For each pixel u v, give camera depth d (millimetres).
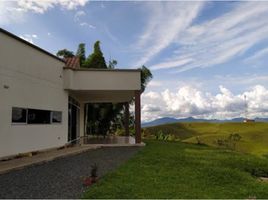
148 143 20016
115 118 32062
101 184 7070
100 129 30578
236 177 8828
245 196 6742
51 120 15125
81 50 30219
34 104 13516
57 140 15641
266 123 83875
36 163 10023
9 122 11727
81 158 11789
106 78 17109
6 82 11578
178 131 77625
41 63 14188
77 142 18844
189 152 14914
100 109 30141
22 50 12664
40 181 7406
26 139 12891
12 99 11930
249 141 54656
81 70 16984
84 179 7406
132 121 31422
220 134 65625
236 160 12703
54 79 15406
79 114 23297
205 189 7113
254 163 12344
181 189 6895
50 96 14977
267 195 7035
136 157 11719
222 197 6465
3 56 11414
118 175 8125
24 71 12789
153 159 11289
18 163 9742
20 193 6277
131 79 17219
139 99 17391
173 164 10383
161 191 6602
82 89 16938
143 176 8125
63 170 8945
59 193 6293
